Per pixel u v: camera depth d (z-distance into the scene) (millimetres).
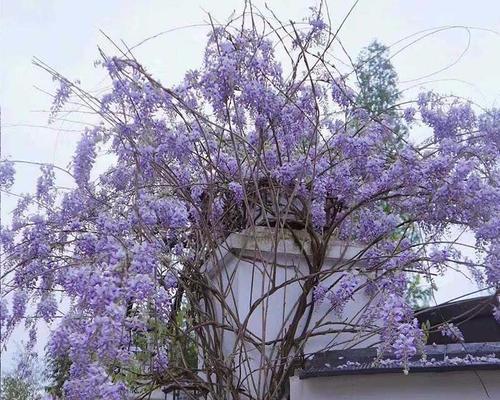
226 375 3473
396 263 3564
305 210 3822
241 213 3916
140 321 2904
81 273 2717
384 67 4148
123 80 3342
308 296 3809
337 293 3643
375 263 3742
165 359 3404
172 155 3365
